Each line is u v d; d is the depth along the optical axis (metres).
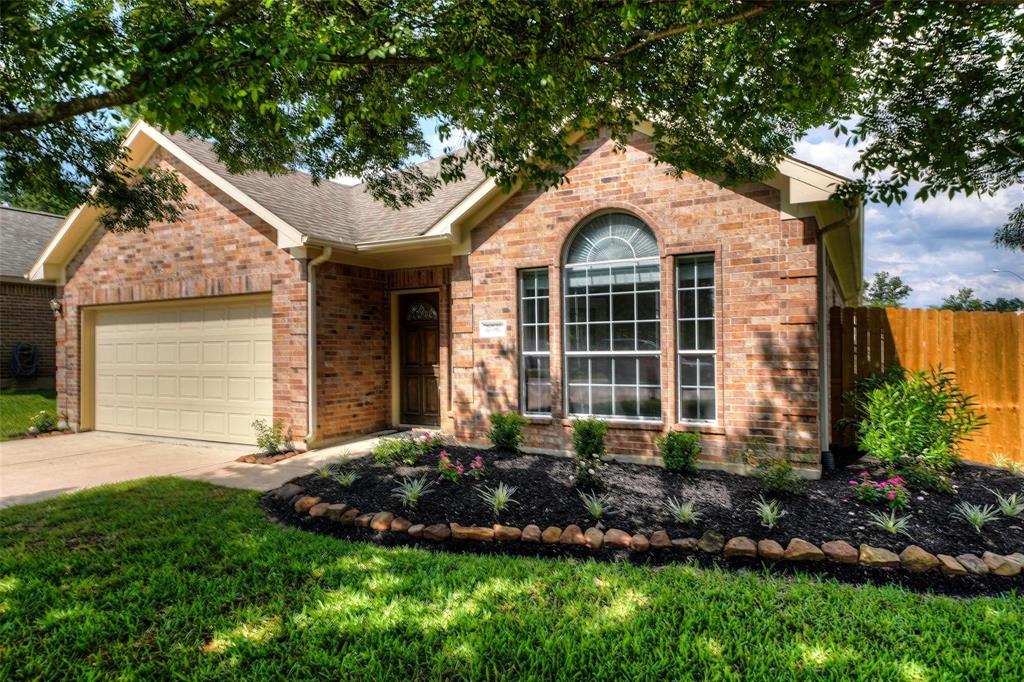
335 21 3.38
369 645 3.29
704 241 6.97
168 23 3.42
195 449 9.79
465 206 8.26
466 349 8.62
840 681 2.89
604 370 7.73
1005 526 4.80
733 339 6.81
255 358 9.98
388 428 10.83
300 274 9.32
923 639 3.27
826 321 7.48
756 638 3.29
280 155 6.65
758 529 4.86
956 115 4.27
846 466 6.82
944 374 6.89
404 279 10.70
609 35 3.64
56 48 3.57
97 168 6.80
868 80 4.26
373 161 6.74
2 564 4.48
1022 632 3.37
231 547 4.83
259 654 3.20
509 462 7.08
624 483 6.19
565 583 4.09
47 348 16.45
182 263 10.57
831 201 5.05
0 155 6.03
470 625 3.47
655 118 5.31
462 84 3.52
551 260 7.92
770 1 3.27
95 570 4.41
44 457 9.17
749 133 4.62
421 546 5.01
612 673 2.99
